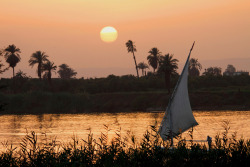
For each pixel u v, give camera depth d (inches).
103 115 5408.5
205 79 7755.9
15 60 7529.5
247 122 3666.3
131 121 4200.3
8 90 7234.3
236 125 3376.0
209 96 6240.2
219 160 600.4
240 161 590.6
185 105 1429.6
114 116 5142.7
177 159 596.1
